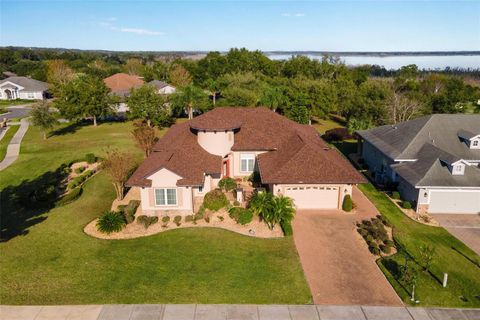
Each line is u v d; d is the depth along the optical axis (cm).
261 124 3797
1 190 3469
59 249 2378
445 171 2984
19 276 2080
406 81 9431
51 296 1906
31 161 4325
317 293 1955
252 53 12119
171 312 1795
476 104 7319
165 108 6322
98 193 3328
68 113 6216
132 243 2453
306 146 3103
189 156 3172
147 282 2028
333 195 2948
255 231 2611
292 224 2722
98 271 2130
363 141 4334
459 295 1947
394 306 1861
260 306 1848
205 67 11700
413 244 2461
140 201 3072
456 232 2656
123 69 14062
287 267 2184
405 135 3625
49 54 19238
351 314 1802
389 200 3198
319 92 6456
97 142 5284
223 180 3291
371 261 2255
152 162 3034
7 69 15062
